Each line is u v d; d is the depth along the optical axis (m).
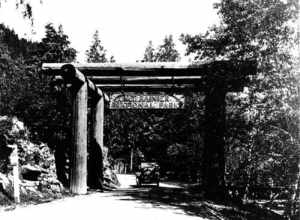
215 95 17.83
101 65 19.25
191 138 29.75
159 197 17.23
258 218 13.93
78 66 19.34
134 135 51.72
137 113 49.72
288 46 14.76
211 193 17.62
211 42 17.97
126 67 19.14
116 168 64.38
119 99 24.69
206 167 18.02
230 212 14.16
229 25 16.09
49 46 50.28
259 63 15.23
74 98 19.56
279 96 14.77
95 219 10.48
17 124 17.88
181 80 22.14
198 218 11.38
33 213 11.16
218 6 16.20
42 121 21.02
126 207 13.17
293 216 13.98
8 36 19.11
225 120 17.69
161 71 19.08
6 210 11.52
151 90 24.30
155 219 10.72
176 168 49.97
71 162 19.23
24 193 14.06
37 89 21.53
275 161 14.65
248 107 16.16
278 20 14.51
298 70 14.56
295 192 13.95
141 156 55.78
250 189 16.94
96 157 24.09
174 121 29.70
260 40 15.27
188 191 22.94
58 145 22.17
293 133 14.19
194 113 24.83
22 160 16.88
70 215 11.09
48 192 16.12
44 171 17.97
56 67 18.91
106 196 17.56
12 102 20.33
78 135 19.30
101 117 24.42
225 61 16.61
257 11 15.22
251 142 16.00
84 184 19.17
